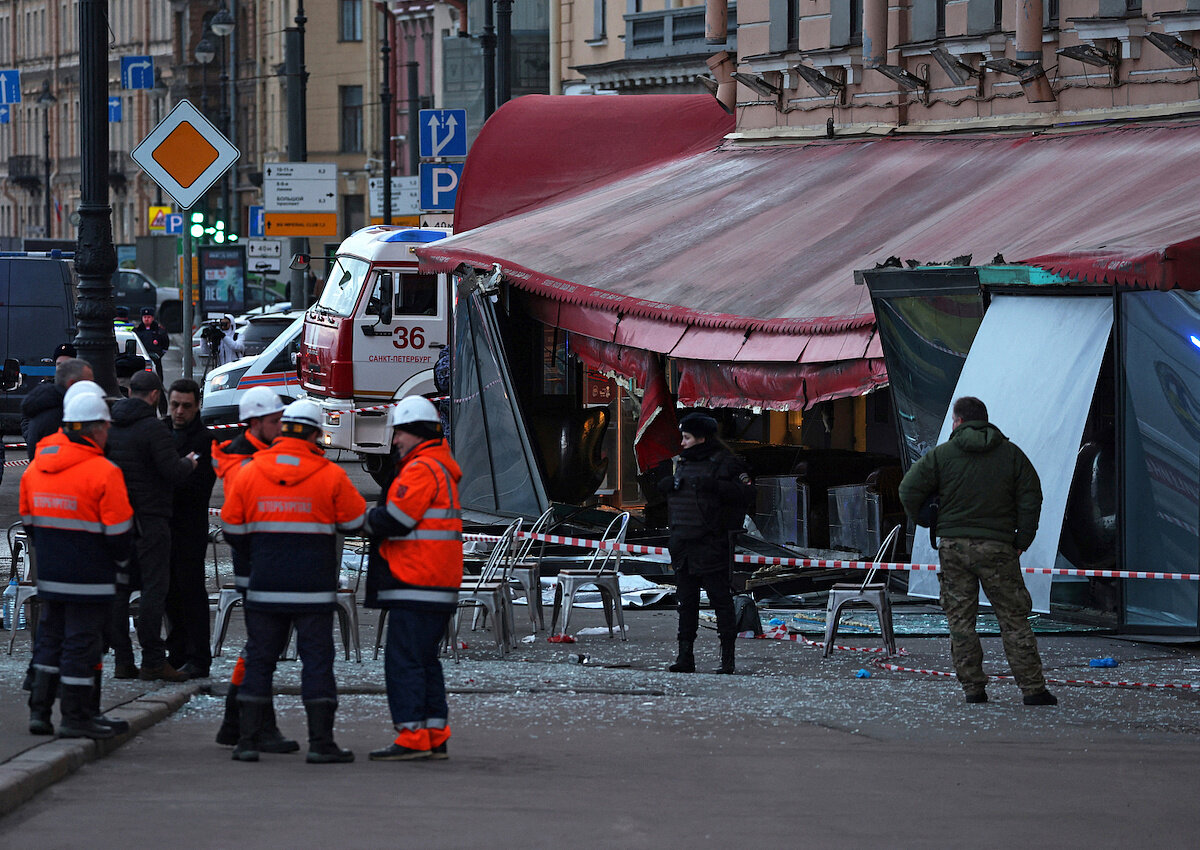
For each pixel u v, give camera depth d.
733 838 19.58
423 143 85.69
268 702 24.34
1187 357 36.62
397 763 24.12
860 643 37.59
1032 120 52.31
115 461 29.88
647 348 46.91
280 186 113.06
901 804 21.47
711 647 37.12
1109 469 40.06
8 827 19.78
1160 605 37.38
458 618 35.59
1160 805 21.50
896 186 51.81
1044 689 29.89
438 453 24.55
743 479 33.75
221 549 52.53
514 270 51.16
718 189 56.78
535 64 121.44
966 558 30.00
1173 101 48.22
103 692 29.00
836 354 42.03
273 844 19.06
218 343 102.88
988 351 39.41
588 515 50.38
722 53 63.44
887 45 56.88
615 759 24.53
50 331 78.25
